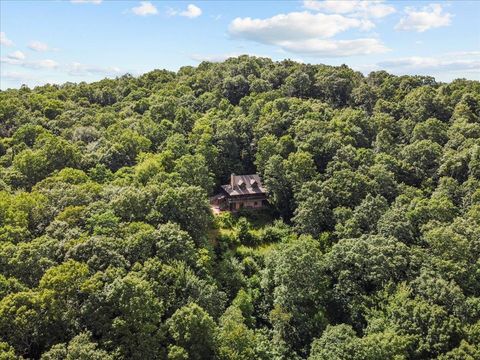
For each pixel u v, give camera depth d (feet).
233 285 243.60
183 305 191.21
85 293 173.58
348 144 345.92
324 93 484.33
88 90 467.52
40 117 364.58
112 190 246.06
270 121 383.04
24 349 158.61
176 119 403.75
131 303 167.53
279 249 266.16
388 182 305.94
